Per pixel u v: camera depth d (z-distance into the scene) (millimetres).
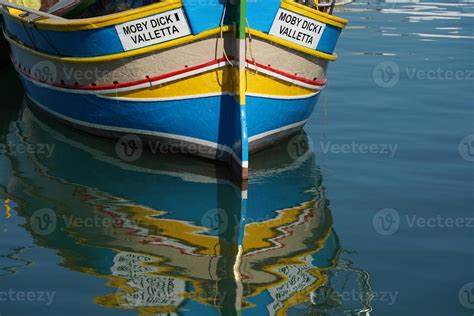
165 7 8094
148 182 8516
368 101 11820
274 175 8703
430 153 9406
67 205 7906
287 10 8281
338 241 7000
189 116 8711
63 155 9477
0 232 7230
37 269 6465
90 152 9562
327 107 11484
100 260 6621
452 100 11883
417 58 14789
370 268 6461
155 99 8727
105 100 9180
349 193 8164
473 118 10898
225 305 5812
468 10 20656
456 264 6523
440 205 7797
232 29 8141
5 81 13594
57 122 10852
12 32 11125
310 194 8148
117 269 6441
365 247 6879
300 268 6449
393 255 6711
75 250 6844
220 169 8961
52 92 10188
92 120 9727
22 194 8203
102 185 8453
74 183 8523
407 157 9266
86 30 8648
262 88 8602
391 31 17656
